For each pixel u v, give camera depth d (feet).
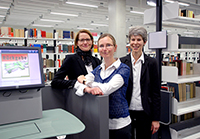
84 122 4.44
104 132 3.87
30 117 3.92
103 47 4.29
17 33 19.61
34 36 19.74
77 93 4.42
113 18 22.68
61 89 5.52
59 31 21.09
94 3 26.40
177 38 7.81
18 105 3.82
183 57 39.52
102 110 3.80
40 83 3.85
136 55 5.93
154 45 8.46
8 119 3.72
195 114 10.67
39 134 3.10
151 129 6.00
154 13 8.62
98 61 6.27
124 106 4.43
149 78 5.80
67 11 31.89
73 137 5.15
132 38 5.75
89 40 5.82
